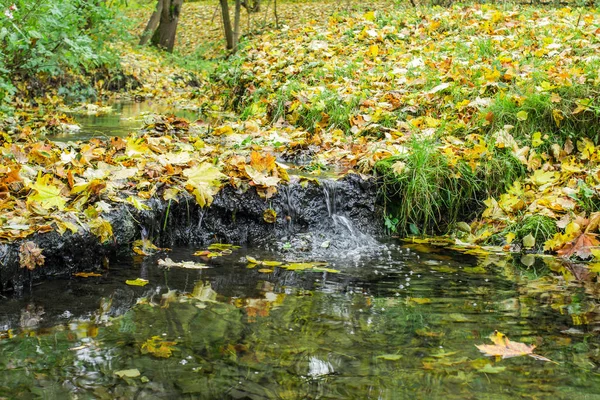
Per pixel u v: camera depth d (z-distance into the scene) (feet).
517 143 15.83
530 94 16.71
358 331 7.93
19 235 9.57
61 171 12.31
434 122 17.22
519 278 10.48
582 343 7.61
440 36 27.58
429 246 12.80
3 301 8.82
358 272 10.74
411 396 6.24
